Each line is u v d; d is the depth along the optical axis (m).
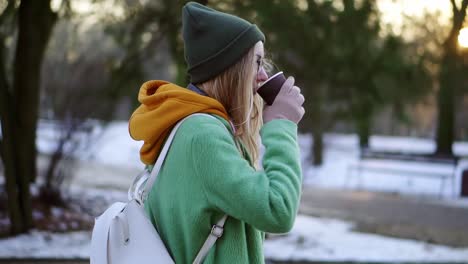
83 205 7.95
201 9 1.57
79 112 7.83
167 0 8.33
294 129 1.52
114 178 12.06
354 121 10.50
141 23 8.85
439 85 10.90
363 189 13.56
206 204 1.42
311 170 15.84
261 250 1.54
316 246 6.57
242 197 1.36
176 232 1.48
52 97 7.91
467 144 28.66
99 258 1.51
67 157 7.81
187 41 1.58
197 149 1.41
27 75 6.42
